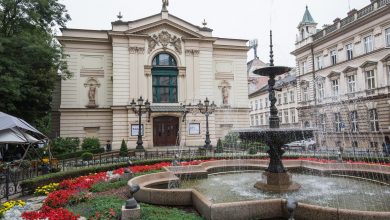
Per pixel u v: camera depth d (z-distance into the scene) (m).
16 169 12.95
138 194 8.02
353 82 29.22
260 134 9.24
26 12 20.66
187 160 16.45
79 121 28.52
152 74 29.59
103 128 29.05
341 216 5.43
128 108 27.84
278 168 9.36
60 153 23.91
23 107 21.75
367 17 26.62
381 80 25.59
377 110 26.09
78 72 29.03
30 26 21.77
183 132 29.00
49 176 11.06
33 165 14.60
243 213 6.16
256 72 10.19
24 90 19.64
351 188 9.28
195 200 7.18
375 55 26.12
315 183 10.16
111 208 6.57
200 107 27.30
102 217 6.05
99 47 29.75
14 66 18.41
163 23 29.55
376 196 8.14
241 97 33.53
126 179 10.68
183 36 30.34
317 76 34.53
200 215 6.64
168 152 21.70
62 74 26.23
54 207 7.12
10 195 9.73
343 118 29.94
